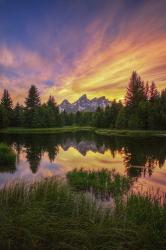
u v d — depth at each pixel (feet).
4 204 28.50
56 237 21.39
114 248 20.89
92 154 107.14
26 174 62.85
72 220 24.38
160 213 28.27
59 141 169.68
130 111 293.64
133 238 22.52
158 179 58.34
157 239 22.79
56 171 67.97
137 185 51.90
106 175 57.88
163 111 267.59
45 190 33.63
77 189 46.44
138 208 29.84
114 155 103.24
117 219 26.11
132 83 318.04
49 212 26.81
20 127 334.24
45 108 364.99
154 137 191.62
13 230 21.42
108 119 352.90
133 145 137.90
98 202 37.78
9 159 77.97
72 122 524.93
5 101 344.69
